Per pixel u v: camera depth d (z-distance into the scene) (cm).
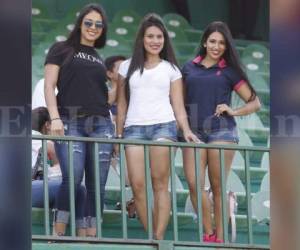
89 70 2048
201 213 2003
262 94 2691
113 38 2730
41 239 1919
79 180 2012
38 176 2091
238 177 2369
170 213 2194
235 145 2023
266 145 2553
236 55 2152
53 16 2788
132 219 2188
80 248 1931
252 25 2984
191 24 3003
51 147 2108
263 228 2306
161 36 2091
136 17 2806
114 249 1948
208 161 2095
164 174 2045
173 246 1977
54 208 2059
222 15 3009
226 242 2009
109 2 2914
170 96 2103
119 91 2098
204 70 2134
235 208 2245
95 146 1955
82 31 2062
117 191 2209
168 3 2992
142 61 2083
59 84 2048
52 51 2052
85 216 2028
